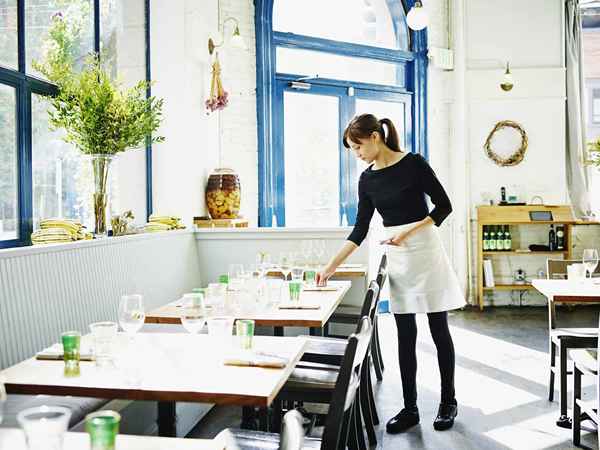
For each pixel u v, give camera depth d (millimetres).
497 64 8031
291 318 2807
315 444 2096
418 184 3406
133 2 5250
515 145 7969
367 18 7523
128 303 2137
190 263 5051
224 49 6168
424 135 7844
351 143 3463
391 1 7625
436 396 4168
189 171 5535
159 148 5457
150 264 4234
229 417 3783
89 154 4070
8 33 3865
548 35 8000
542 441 3355
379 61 7594
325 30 7129
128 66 5211
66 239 3627
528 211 7609
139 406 3158
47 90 4215
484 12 8000
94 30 4746
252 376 1839
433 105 7945
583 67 7992
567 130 8055
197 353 2125
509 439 3387
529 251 7637
